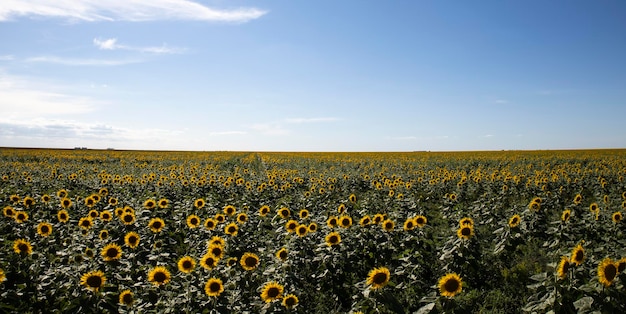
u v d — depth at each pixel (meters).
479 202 17.55
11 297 6.86
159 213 14.72
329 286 8.64
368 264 9.69
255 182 22.75
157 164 42.97
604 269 5.40
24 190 19.44
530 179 22.28
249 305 7.23
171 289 7.35
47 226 9.90
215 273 7.98
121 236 11.20
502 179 23.91
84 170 31.66
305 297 8.23
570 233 11.20
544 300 5.90
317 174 30.05
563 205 17.25
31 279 7.60
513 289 8.70
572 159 45.16
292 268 8.48
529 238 11.68
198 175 27.64
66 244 10.00
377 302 6.07
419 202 18.41
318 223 12.72
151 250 10.20
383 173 29.72
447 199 18.69
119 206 15.86
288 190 22.17
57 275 7.36
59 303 6.92
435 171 30.72
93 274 6.55
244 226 12.34
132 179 23.36
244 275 8.20
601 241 10.98
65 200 13.55
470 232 8.95
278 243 10.88
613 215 11.02
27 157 49.81
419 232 10.95
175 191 20.25
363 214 15.13
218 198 18.81
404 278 8.70
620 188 20.48
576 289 5.75
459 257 9.00
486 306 7.95
